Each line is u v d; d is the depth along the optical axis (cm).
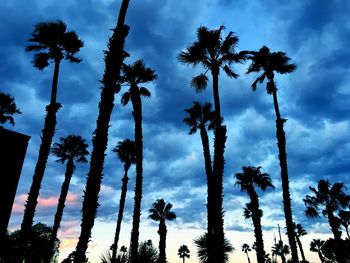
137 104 2022
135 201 1833
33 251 1305
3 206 1380
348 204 2884
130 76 2103
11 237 1309
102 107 988
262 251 3036
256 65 2155
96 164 929
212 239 1157
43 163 1738
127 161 3006
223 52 1780
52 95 1945
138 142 1928
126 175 2977
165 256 3666
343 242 2738
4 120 2617
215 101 1628
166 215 3906
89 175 923
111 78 1023
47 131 1812
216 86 1675
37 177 1695
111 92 1010
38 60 2103
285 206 1748
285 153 1864
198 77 1858
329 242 2870
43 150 1764
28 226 1571
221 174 1434
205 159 2248
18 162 1477
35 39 2095
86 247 880
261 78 2178
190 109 2480
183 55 1797
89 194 905
